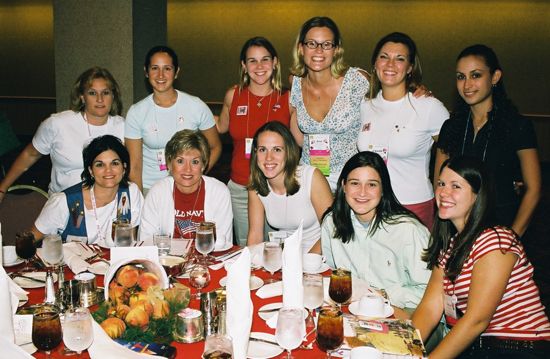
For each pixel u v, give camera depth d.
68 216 3.05
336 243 2.74
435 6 9.92
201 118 3.95
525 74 9.74
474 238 2.20
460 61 3.04
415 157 3.35
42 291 2.26
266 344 1.84
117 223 2.56
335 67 3.58
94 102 3.75
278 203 3.24
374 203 2.56
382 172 2.57
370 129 3.42
